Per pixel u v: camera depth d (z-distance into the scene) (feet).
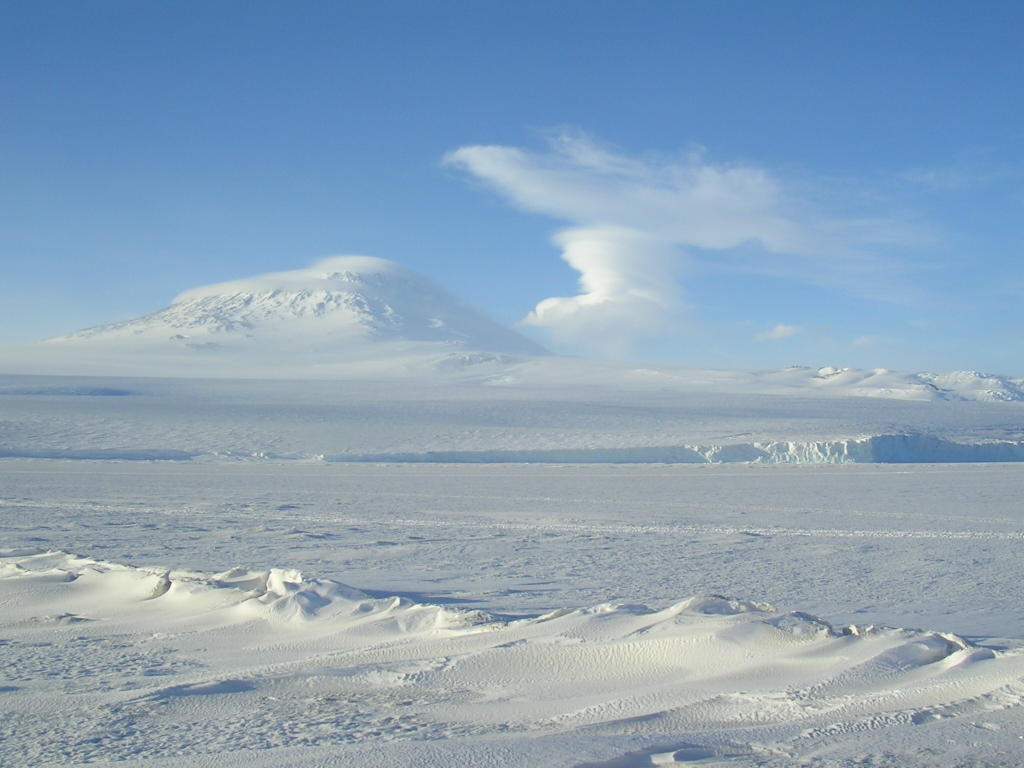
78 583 29.66
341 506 68.54
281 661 19.56
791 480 100.17
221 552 42.04
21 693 16.98
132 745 13.58
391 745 13.10
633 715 14.65
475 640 19.92
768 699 14.84
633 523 58.85
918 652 16.81
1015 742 12.57
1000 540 50.44
